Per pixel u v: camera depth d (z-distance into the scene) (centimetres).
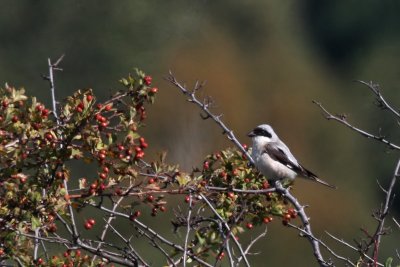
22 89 583
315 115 2309
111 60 1862
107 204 1064
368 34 2595
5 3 1906
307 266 1797
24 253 576
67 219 572
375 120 2148
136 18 1892
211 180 657
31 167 573
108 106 590
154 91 604
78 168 1346
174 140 1714
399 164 641
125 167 588
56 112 633
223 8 2250
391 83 2366
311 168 2244
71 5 1880
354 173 2208
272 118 2259
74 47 1878
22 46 1905
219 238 618
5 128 567
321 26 2631
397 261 1906
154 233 617
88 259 610
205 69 2008
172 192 606
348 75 2500
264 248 1811
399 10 2620
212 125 1730
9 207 562
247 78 2241
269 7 2398
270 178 923
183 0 1994
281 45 2406
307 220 662
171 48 1938
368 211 2114
